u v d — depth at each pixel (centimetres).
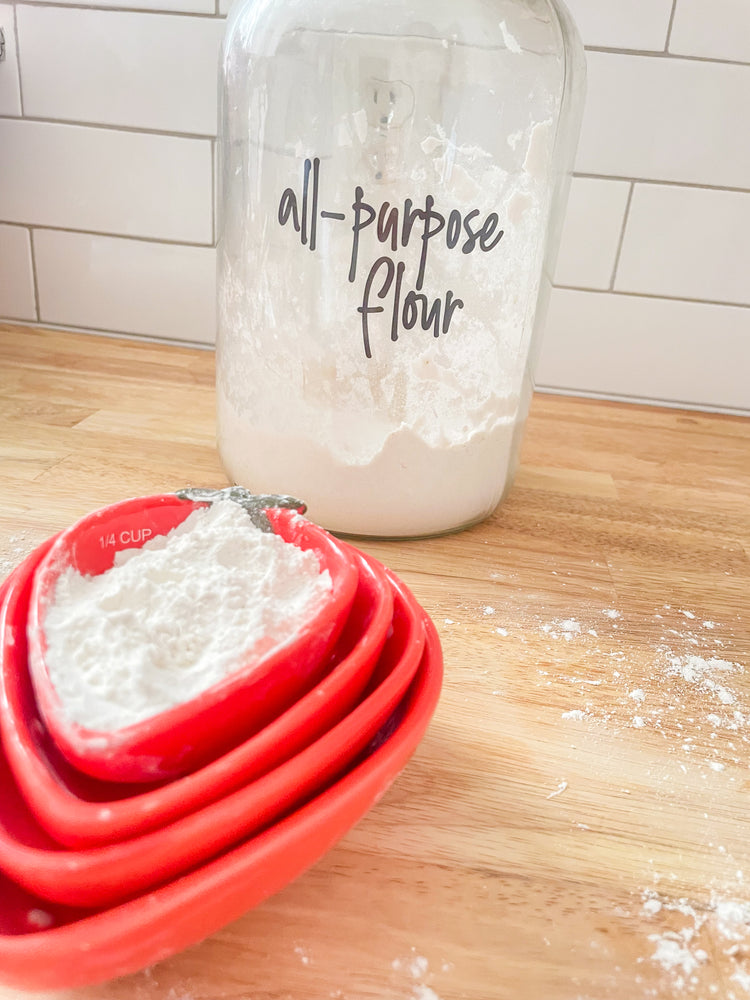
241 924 25
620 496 58
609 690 37
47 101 71
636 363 74
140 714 23
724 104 64
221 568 30
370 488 44
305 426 43
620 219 69
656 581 47
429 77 37
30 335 79
